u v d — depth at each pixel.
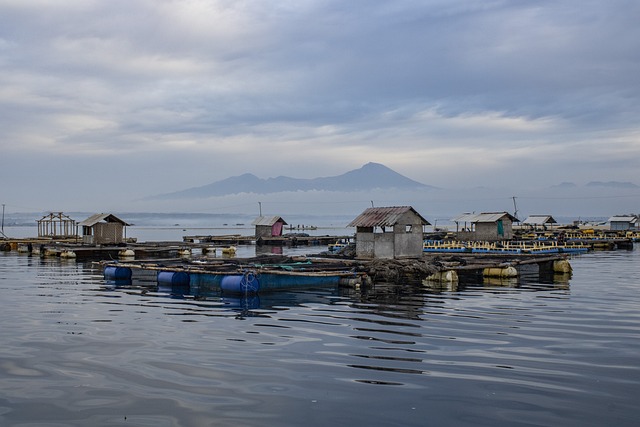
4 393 11.49
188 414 10.39
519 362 13.72
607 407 10.70
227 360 13.88
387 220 38.31
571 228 104.06
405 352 14.67
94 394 11.43
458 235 72.44
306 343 15.68
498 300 24.22
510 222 71.94
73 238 73.06
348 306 22.50
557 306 22.45
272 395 11.36
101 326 18.12
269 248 71.25
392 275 32.09
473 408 10.68
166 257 54.03
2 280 32.25
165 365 13.44
